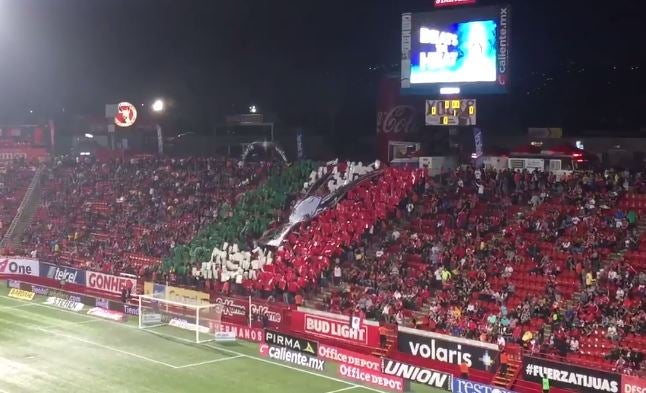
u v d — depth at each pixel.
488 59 44.59
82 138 91.88
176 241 55.41
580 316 34.09
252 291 45.69
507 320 35.06
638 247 37.34
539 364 31.03
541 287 37.28
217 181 61.22
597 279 36.06
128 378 34.94
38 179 73.69
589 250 37.88
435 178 48.19
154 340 42.56
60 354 39.16
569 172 44.75
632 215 38.66
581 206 40.91
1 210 70.75
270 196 55.12
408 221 46.12
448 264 40.75
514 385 31.64
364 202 48.50
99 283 53.25
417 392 32.72
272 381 34.69
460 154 54.88
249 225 51.69
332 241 46.38
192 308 46.38
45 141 89.00
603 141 66.94
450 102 46.62
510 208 43.31
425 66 46.91
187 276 50.12
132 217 62.06
